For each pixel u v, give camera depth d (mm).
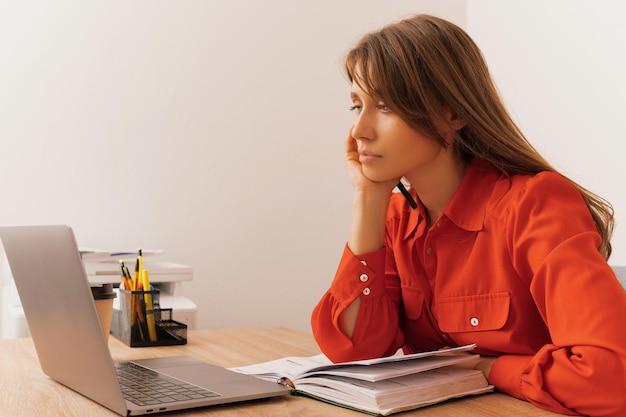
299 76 2643
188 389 972
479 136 1131
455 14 2982
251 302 2576
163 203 2475
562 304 957
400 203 1320
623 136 2469
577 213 1047
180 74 2496
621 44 2477
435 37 1104
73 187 2379
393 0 2799
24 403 960
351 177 1242
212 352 1444
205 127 2523
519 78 2848
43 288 986
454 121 1126
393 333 1219
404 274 1266
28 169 2334
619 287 949
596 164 2568
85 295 852
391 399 906
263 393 959
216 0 2539
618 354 888
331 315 1208
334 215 2689
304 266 2645
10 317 2025
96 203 2402
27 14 2336
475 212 1138
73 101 2379
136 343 1500
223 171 2545
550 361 955
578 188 1159
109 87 2418
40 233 934
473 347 1073
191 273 2025
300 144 2643
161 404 885
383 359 958
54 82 2361
